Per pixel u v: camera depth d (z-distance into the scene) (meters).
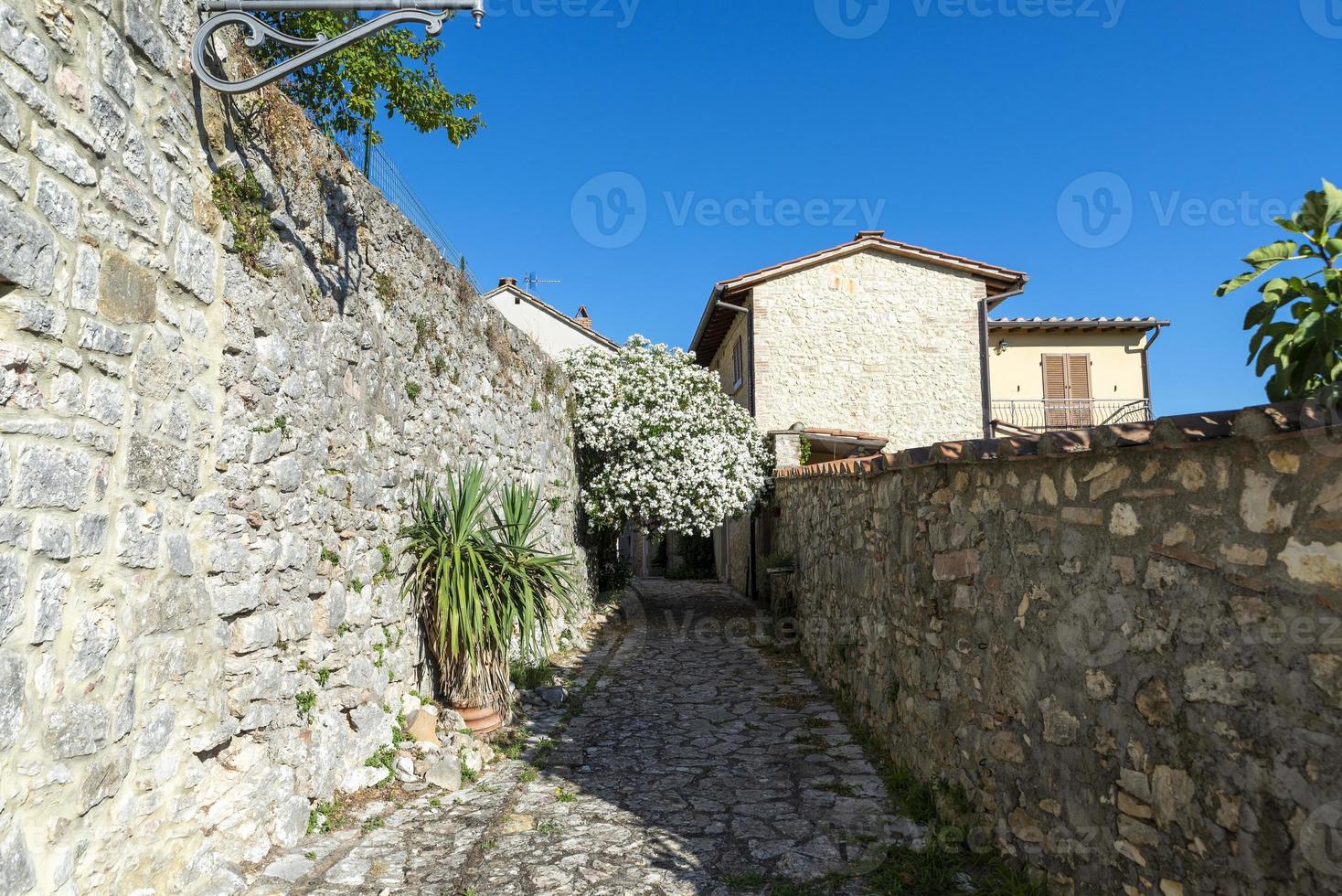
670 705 6.55
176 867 2.96
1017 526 3.24
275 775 3.62
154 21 2.96
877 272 14.79
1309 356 2.25
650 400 11.56
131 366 2.79
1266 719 1.97
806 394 14.41
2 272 2.19
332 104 8.85
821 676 7.39
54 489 2.39
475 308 6.98
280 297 3.84
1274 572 1.96
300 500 3.97
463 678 5.45
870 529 5.49
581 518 11.43
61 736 2.40
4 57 2.21
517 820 4.07
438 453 5.99
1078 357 18.19
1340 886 1.75
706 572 19.58
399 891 3.31
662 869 3.52
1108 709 2.62
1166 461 2.36
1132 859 2.49
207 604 3.20
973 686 3.64
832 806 4.24
